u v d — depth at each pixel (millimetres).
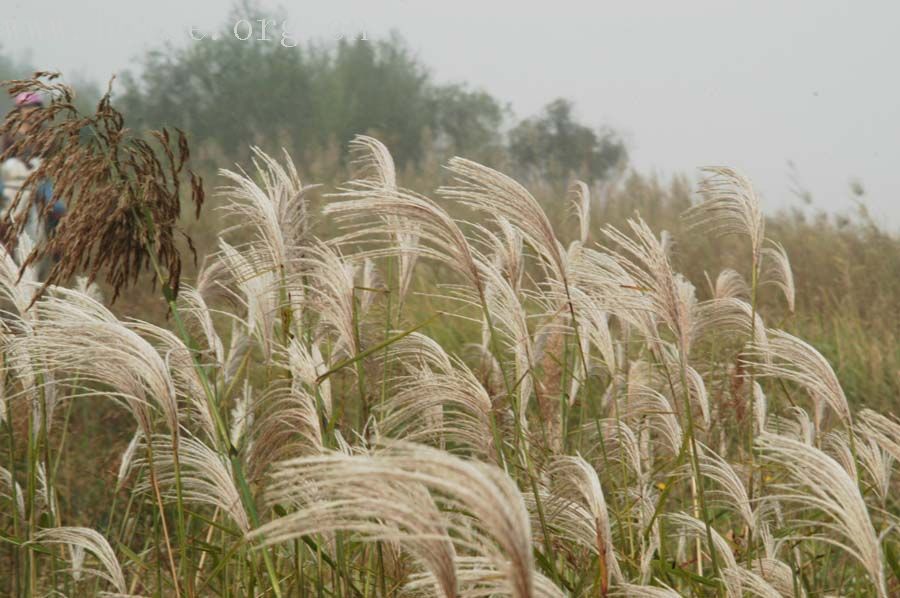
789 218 16953
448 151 30844
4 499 5961
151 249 4316
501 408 4953
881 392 10102
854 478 4312
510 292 4457
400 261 5273
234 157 28375
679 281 5422
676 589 4793
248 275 4805
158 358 3811
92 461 7668
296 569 4320
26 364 4562
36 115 4289
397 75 33719
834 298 13141
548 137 28922
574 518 4180
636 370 5871
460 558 2922
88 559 5797
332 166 22016
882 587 3359
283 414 4273
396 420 4258
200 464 4359
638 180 20516
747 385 5746
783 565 4469
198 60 31031
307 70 32688
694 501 4957
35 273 5098
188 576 4055
